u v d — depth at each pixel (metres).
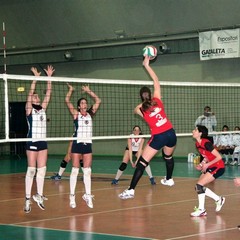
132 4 22.06
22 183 14.40
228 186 13.14
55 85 25.64
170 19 21.97
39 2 23.77
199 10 21.09
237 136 19.52
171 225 8.20
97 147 25.61
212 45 21.20
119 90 24.50
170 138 9.20
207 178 9.09
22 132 27.00
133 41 23.20
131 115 24.19
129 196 9.24
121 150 24.97
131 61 24.44
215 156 9.15
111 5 22.50
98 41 24.11
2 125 27.30
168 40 22.50
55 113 25.61
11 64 26.59
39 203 9.57
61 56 25.19
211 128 19.59
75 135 9.80
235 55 20.73
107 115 24.67
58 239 7.27
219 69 22.22
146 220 8.66
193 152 23.02
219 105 21.69
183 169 18.08
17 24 25.23
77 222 8.55
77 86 25.14
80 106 9.76
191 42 22.09
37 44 25.67
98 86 24.77
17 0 24.25
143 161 9.19
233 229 7.86
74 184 9.87
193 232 7.64
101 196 11.57
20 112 26.95
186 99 22.64
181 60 23.17
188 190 12.45
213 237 7.29
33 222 8.62
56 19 24.16
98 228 8.03
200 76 22.70
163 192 12.12
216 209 9.41
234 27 20.75
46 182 14.44
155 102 9.17
